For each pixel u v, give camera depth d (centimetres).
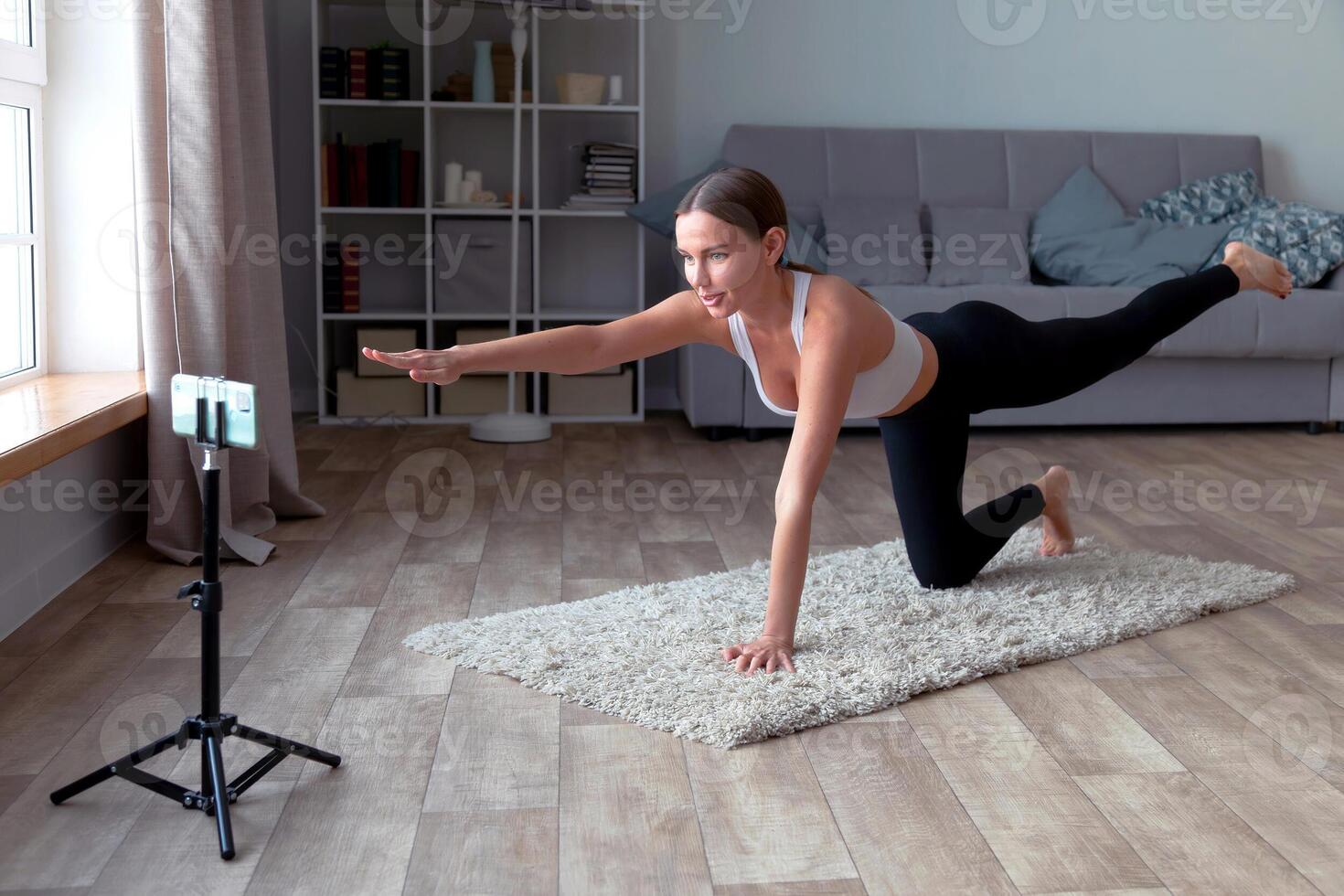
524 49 452
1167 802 159
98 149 277
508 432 423
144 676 199
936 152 484
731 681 191
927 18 499
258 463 288
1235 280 246
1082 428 453
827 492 344
